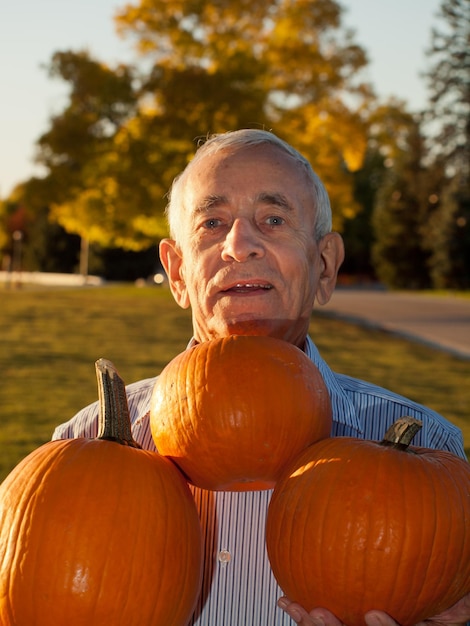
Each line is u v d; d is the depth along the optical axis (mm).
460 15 52219
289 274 1812
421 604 1465
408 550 1432
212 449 1523
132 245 35750
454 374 12320
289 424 1537
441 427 2041
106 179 29312
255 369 1556
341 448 1539
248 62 28016
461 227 53875
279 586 1721
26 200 29703
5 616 1409
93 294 35625
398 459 1517
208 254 1818
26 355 13422
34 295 33594
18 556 1407
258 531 1856
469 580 1510
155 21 29094
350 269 68750
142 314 23719
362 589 1439
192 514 1536
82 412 2150
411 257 58594
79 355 13656
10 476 1520
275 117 30266
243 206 1809
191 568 1507
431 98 53906
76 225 33125
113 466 1482
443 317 25453
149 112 29312
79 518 1416
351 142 31922
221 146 1862
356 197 67750
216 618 1845
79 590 1385
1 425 7566
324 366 2066
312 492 1492
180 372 1592
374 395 2092
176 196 1969
